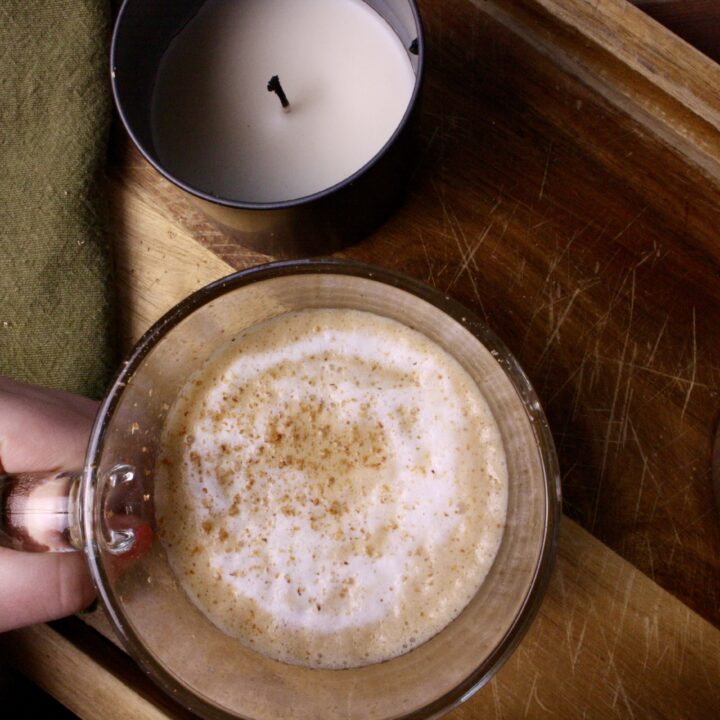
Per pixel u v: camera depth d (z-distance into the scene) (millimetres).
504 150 296
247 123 280
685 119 286
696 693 277
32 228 298
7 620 272
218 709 267
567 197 295
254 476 270
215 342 278
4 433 280
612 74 288
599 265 292
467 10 296
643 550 282
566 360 291
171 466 273
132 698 281
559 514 257
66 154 299
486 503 268
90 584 279
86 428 286
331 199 249
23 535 260
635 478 285
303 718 278
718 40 314
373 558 265
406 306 272
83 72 303
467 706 282
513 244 295
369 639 266
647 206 293
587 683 280
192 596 268
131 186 303
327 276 265
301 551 265
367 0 280
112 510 258
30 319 297
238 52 284
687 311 290
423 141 298
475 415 272
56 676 283
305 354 275
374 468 268
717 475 279
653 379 289
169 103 284
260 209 245
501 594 266
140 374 265
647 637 280
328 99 279
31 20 304
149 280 302
